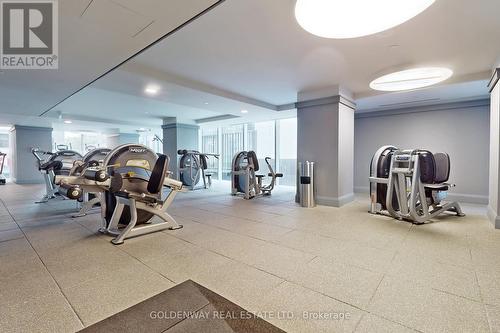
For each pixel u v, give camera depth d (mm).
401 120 6496
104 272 2258
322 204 5340
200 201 5938
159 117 8789
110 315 1658
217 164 11281
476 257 2566
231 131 10758
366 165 7086
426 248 2826
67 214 4461
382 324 1565
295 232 3447
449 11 2406
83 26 2379
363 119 7082
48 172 5641
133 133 12578
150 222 3842
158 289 1978
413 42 3061
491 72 3996
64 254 2668
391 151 4547
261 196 6680
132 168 3654
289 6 2330
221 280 2119
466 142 5656
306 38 2977
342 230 3535
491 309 1703
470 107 5594
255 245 2936
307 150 5488
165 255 2643
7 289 1979
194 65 3859
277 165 9242
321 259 2541
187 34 2873
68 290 1961
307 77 4434
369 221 4023
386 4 2189
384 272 2254
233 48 3252
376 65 3844
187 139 9172
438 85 4484
